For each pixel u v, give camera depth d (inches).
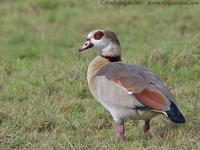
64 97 593.6
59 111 559.2
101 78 485.4
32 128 522.3
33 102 579.8
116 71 481.1
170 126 500.7
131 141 487.5
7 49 805.9
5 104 580.7
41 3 1015.6
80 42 813.2
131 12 926.4
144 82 463.5
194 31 839.1
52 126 528.4
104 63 509.4
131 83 464.8
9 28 917.2
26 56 770.8
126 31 853.8
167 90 464.4
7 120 534.3
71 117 545.6
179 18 892.6
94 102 584.1
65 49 786.8
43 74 671.1
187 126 495.8
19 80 660.1
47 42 820.6
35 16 971.9
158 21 887.7
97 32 517.0
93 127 523.2
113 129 515.5
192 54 692.7
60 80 649.0
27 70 692.7
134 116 471.2
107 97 477.4
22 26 927.7
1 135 493.0
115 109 475.8
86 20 913.5
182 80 636.1
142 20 892.6
